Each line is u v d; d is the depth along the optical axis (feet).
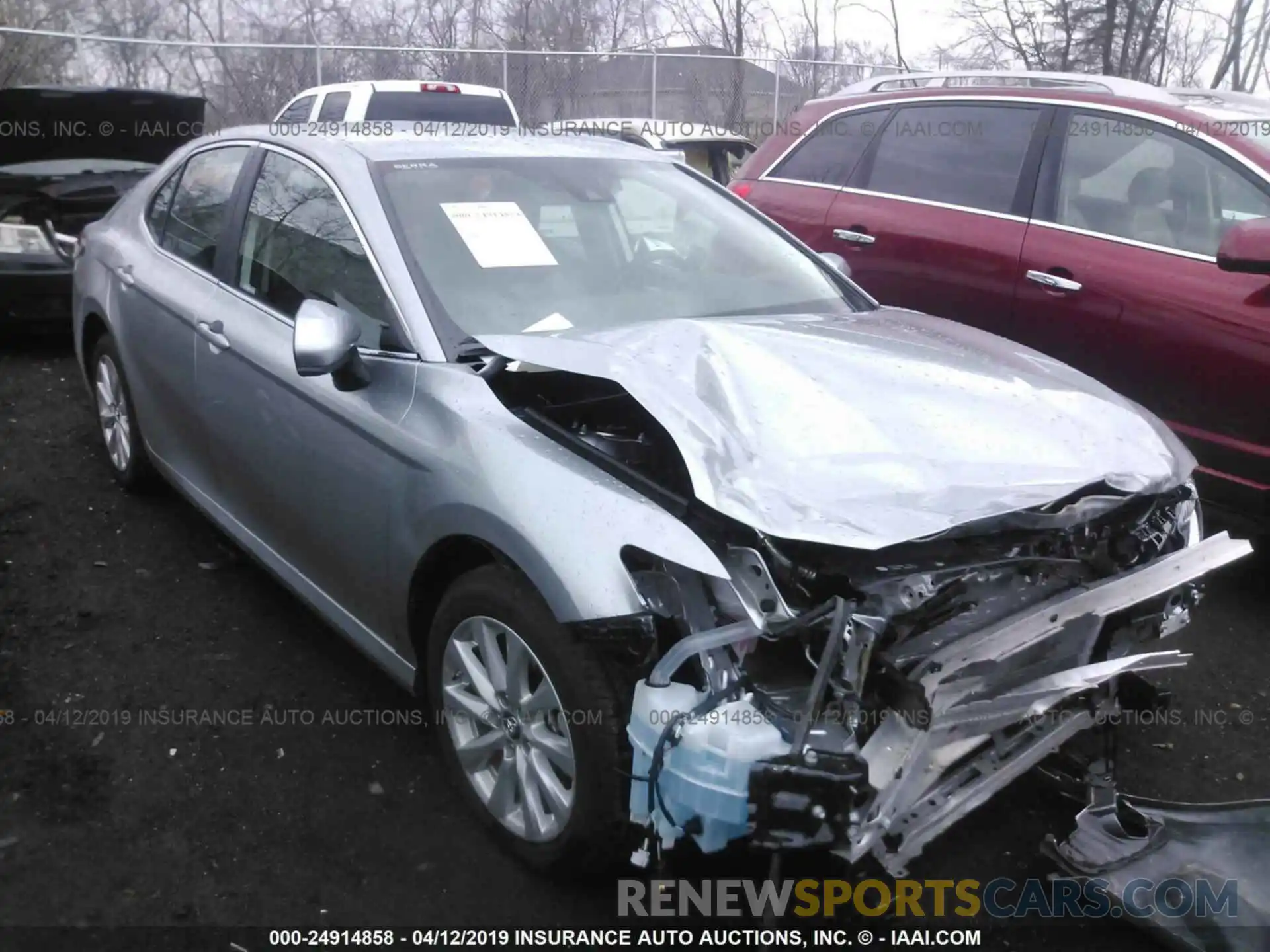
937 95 18.80
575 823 8.38
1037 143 17.15
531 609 8.51
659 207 12.69
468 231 11.18
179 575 14.16
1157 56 49.83
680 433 8.20
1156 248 15.43
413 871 9.27
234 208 13.03
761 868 9.09
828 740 7.41
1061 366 10.71
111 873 9.11
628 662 7.86
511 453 8.86
